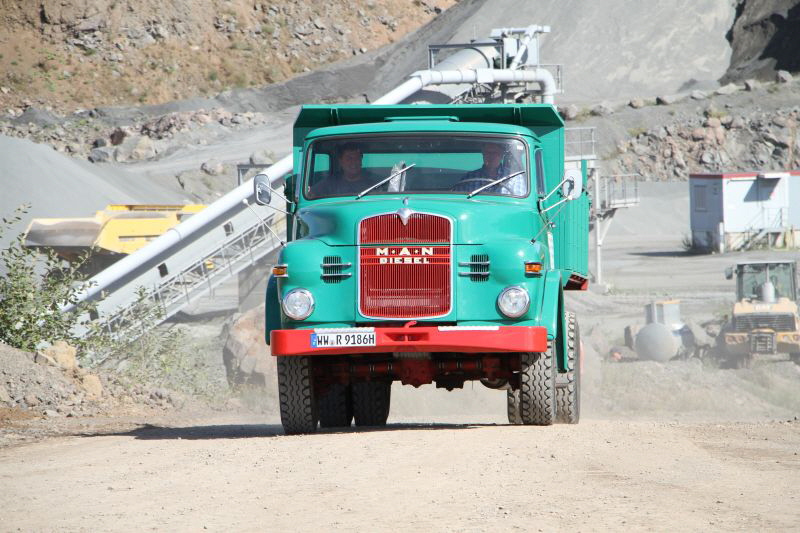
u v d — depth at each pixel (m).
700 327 114.12
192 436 34.06
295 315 30.47
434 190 32.38
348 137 33.19
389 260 30.20
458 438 28.27
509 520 16.72
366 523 16.89
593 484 20.28
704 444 27.16
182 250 106.88
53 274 63.59
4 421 43.84
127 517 18.22
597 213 159.50
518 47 151.25
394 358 32.31
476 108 34.78
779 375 99.50
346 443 27.78
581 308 142.00
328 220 31.12
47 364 53.00
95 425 42.34
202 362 73.25
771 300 104.19
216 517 17.95
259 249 111.81
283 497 19.77
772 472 21.81
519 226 31.38
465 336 29.78
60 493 21.30
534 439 27.83
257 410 60.16
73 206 164.25
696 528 15.70
